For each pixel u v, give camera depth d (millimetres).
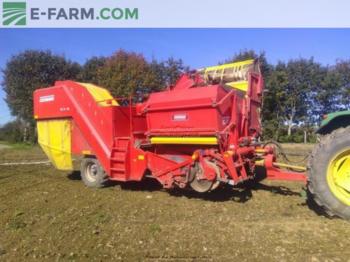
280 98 30344
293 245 4293
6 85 32344
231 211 5848
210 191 6762
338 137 5113
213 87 6418
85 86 8383
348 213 5035
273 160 6707
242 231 4836
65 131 8695
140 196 7141
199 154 6609
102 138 7969
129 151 7543
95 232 4898
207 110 6422
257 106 7750
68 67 33312
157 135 7098
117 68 30484
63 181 9094
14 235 4855
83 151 8328
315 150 5242
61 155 8867
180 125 6781
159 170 7164
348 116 5434
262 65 30484
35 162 14086
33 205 6496
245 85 7387
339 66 32156
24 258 4121
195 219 5457
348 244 4270
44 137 9234
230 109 6680
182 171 6777
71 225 5246
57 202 6707
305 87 30984
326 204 5129
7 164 13336
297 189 7281
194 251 4203
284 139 29000
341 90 31797
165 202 6586
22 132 34094
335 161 5129
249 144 6895
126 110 7676
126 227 5121
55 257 4125
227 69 7664
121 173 7652
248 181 7473
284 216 5457
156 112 7078
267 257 3980
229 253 4121
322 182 5148
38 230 5051
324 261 3836
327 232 4680
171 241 4535
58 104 8789
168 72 31828
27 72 32031
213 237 4641
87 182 8273
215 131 6375
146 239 4625
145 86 30625
